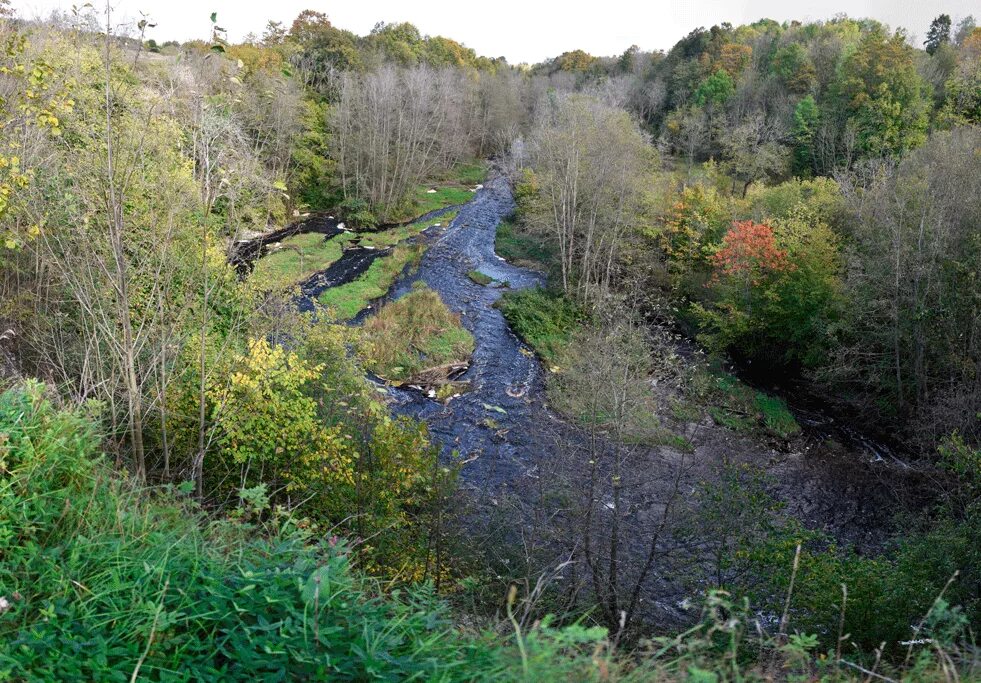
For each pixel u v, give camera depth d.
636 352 17.08
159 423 10.60
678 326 33.00
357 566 8.91
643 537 15.52
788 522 12.55
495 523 13.66
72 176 8.95
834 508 19.53
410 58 82.88
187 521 5.49
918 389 23.05
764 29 93.00
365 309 31.64
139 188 9.59
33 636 3.45
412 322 29.42
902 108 47.12
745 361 30.30
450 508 12.25
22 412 4.95
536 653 3.65
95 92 9.49
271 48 58.12
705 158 61.91
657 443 20.27
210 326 11.59
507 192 60.44
